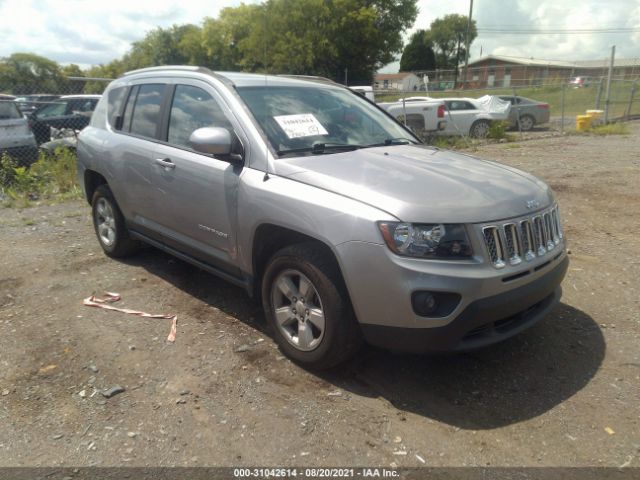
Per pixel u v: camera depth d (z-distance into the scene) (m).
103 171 5.00
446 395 3.10
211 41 60.41
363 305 2.91
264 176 3.41
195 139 3.53
